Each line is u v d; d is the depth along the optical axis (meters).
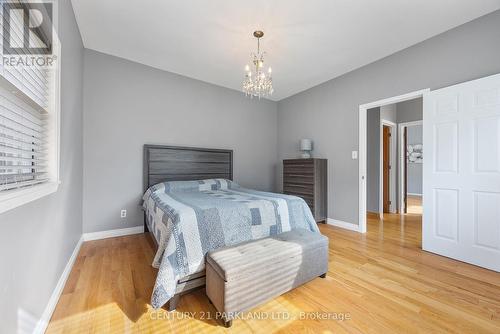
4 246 0.89
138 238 2.83
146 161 3.11
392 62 2.82
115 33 2.42
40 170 1.44
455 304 1.50
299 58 2.93
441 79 2.38
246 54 2.84
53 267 1.47
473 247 2.10
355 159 3.27
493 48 2.04
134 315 1.38
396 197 4.56
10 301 0.94
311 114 3.96
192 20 2.19
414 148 7.13
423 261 2.19
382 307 1.47
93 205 2.77
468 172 2.13
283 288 1.55
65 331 1.25
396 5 1.98
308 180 3.60
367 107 3.12
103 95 2.83
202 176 3.64
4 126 1.01
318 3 1.95
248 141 4.28
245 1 1.94
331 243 2.70
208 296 1.48
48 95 1.48
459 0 1.92
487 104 2.01
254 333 1.25
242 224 1.79
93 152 2.76
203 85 3.70
